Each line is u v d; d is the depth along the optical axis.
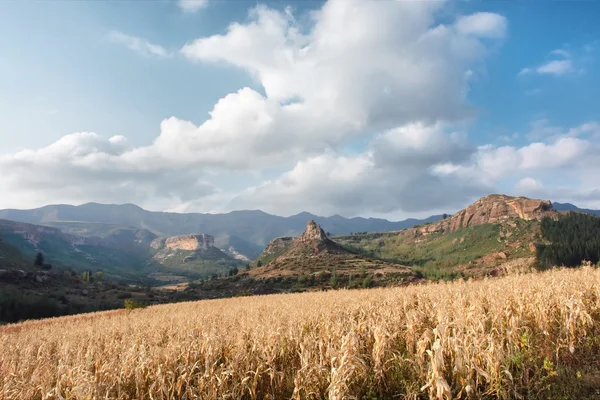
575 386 6.92
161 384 8.59
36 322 47.31
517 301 11.23
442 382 6.82
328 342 10.02
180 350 10.52
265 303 34.66
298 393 8.39
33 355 15.64
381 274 138.38
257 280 148.88
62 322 41.94
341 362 7.82
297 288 129.12
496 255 190.75
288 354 10.52
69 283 134.00
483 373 7.10
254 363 9.66
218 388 8.70
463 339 8.34
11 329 37.38
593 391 6.85
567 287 12.55
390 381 8.33
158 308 53.09
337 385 7.45
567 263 137.25
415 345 9.99
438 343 7.43
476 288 17.64
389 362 8.80
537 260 148.62
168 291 153.50
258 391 9.11
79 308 97.38
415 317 11.14
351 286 121.12
